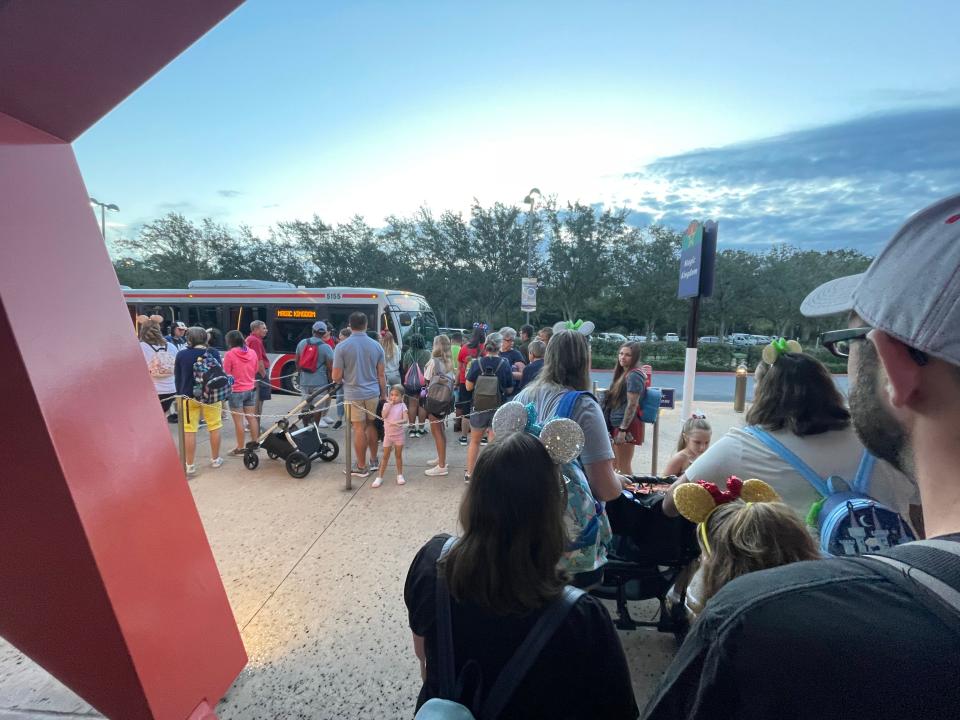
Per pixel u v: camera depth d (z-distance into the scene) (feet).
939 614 1.47
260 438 19.51
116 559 5.95
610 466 7.68
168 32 4.46
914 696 1.46
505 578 3.82
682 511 5.58
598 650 3.79
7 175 5.15
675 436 25.44
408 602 4.43
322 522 14.87
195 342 19.49
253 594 11.17
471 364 18.81
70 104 5.14
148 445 6.64
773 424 6.31
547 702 3.71
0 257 4.97
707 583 5.28
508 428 6.63
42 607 6.02
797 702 1.66
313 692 8.38
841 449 5.92
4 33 3.94
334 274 140.67
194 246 147.13
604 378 67.36
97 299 6.02
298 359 27.30
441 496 16.90
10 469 5.34
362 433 18.78
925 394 1.81
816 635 1.65
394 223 139.23
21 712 8.13
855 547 4.75
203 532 7.65
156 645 6.53
